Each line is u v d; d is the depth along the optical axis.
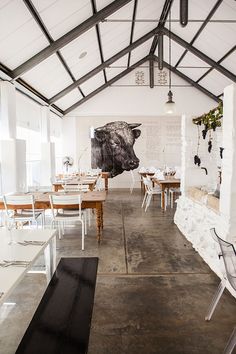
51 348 1.58
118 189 11.03
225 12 6.34
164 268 3.61
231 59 8.00
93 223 5.96
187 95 10.91
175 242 4.64
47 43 5.36
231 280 2.06
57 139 10.95
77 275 2.41
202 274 3.43
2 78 5.24
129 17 6.62
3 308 2.69
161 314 2.59
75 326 1.77
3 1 3.88
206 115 4.75
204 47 8.12
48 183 8.16
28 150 8.25
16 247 2.17
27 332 1.72
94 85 10.12
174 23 7.70
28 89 6.54
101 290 3.04
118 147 11.20
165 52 9.76
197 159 5.18
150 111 10.98
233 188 3.02
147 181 7.34
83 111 11.00
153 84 10.75
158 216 6.49
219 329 2.37
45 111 8.34
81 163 11.26
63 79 7.69
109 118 11.12
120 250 4.28
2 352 2.10
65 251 4.26
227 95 3.10
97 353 2.10
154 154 11.24
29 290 3.04
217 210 3.50
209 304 2.75
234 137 2.98
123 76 10.84
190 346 2.17
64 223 5.91
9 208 4.44
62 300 2.05
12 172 5.25
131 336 2.29
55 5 4.55
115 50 8.06
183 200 5.32
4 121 5.29
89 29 5.92
